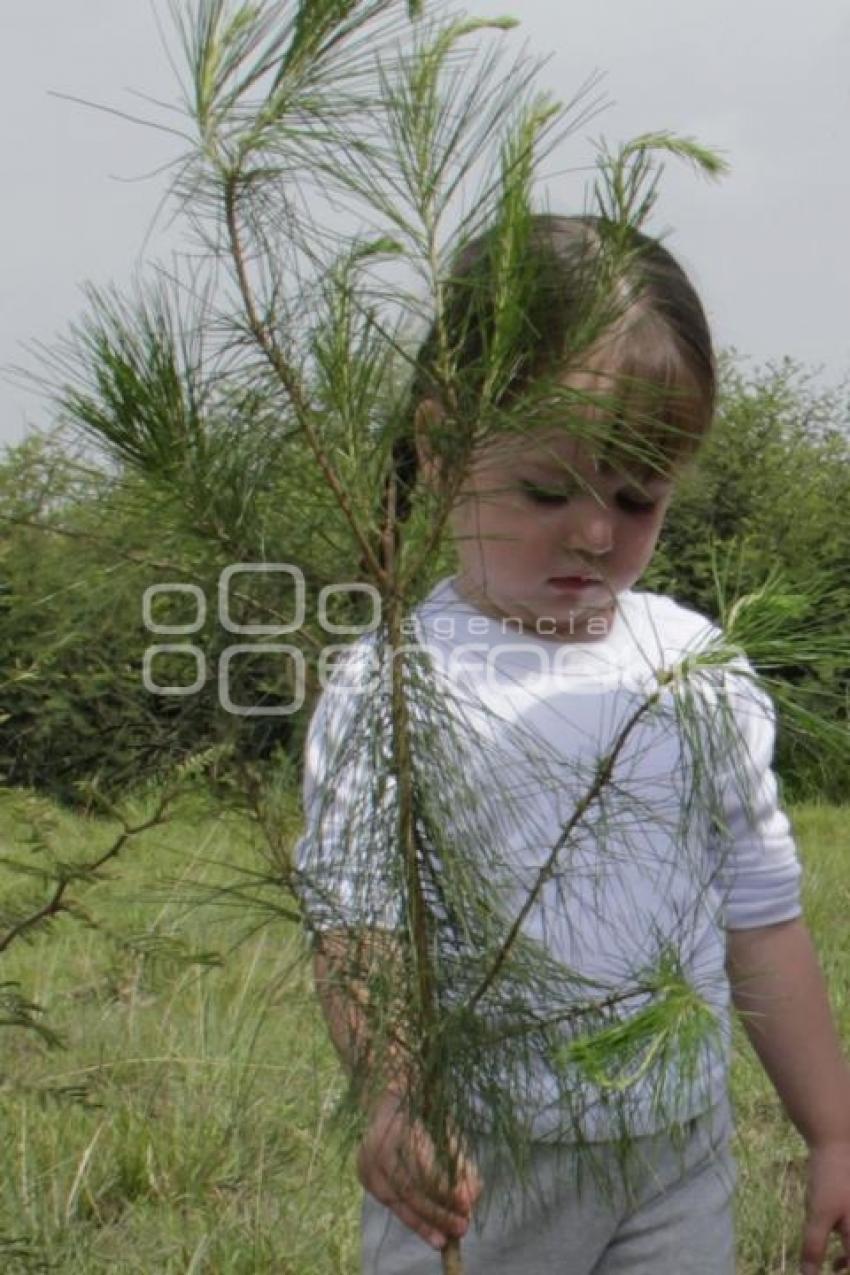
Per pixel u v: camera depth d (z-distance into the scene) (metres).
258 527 1.45
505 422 1.38
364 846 1.48
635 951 1.76
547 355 1.38
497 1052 1.52
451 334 1.41
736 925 2.07
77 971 4.41
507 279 1.35
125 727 1.59
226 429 1.42
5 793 1.86
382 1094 1.57
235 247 1.39
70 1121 3.50
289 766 1.52
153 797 1.63
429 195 1.39
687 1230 1.92
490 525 1.64
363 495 1.44
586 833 1.69
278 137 1.35
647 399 1.52
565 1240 1.87
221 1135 3.48
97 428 1.42
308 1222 3.20
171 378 1.40
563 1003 1.54
